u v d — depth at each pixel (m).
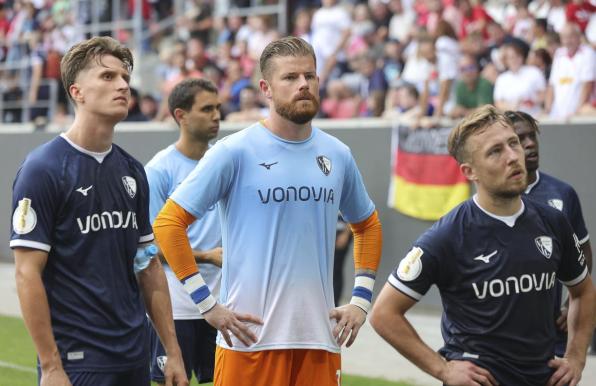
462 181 24.36
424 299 25.33
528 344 8.38
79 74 8.73
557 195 11.73
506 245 8.40
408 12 30.03
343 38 30.17
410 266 8.52
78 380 8.64
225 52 34.34
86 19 40.66
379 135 26.16
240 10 35.56
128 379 8.95
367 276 10.15
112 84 8.71
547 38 25.14
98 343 8.70
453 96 25.77
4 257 37.38
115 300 8.83
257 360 9.42
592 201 22.55
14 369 18.05
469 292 8.42
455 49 26.52
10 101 39.72
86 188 8.71
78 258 8.69
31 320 8.38
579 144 22.77
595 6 25.28
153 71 39.34
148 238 9.27
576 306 9.02
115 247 8.87
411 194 25.36
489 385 8.25
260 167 9.45
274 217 9.41
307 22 31.83
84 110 8.75
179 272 9.46
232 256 9.55
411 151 25.33
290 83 9.25
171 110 13.08
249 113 29.16
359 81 29.08
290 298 9.40
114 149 9.07
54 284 8.67
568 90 23.59
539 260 8.43
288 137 9.54
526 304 8.37
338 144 9.89
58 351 8.55
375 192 26.25
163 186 12.90
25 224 8.44
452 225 8.52
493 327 8.34
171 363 9.23
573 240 8.78
